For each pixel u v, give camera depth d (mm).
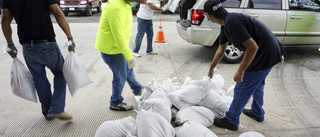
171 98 2934
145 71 4629
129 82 3377
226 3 4695
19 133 2629
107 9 2490
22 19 2283
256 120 2914
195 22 4766
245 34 2109
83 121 2879
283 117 3012
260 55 2295
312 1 5004
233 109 2607
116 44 2656
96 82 4105
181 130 2264
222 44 2629
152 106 2518
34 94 2699
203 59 5379
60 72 2641
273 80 4223
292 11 4789
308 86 3961
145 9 5195
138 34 5402
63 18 2410
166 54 5801
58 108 2705
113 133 2178
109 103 3344
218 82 3377
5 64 5074
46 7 2320
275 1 4801
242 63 2219
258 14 4699
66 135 2602
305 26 4906
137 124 2230
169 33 8250
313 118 2990
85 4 13148
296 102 3414
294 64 5059
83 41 7148
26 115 3025
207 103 2887
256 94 2777
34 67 2520
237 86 2537
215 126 2793
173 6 5066
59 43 6852
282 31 4867
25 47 2385
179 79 4223
